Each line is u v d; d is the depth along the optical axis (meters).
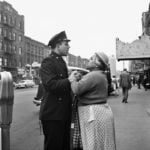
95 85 3.27
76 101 3.45
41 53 77.94
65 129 3.32
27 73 63.97
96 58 3.43
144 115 10.15
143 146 5.71
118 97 19.70
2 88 3.46
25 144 5.98
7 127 3.59
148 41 20.47
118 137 6.55
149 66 34.28
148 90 29.20
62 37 3.40
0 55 54.12
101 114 3.24
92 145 3.18
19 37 63.31
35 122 9.05
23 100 18.59
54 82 3.12
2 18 55.38
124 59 21.25
